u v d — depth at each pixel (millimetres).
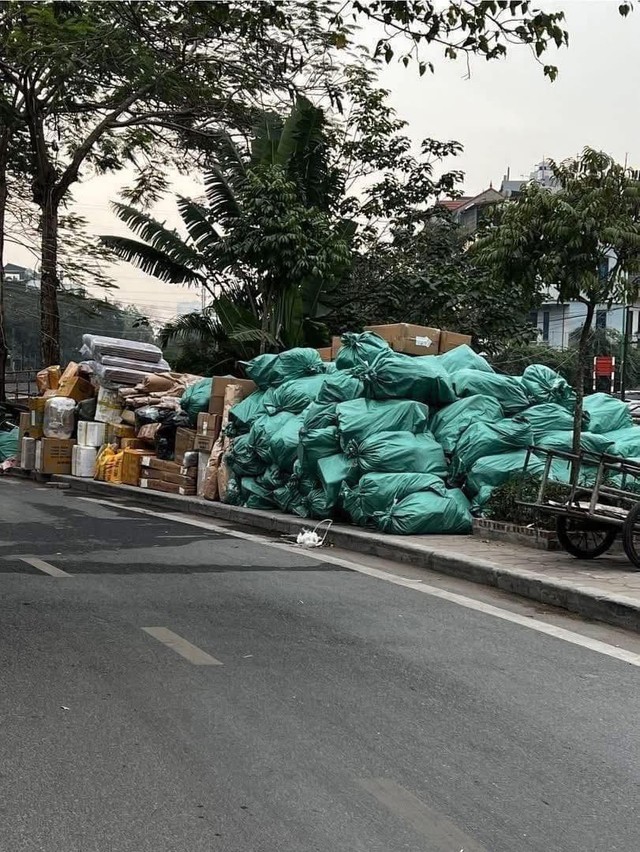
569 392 12047
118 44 22891
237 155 22375
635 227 9875
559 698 5430
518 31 9352
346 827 3662
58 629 6484
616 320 56062
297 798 3902
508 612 7652
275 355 14211
